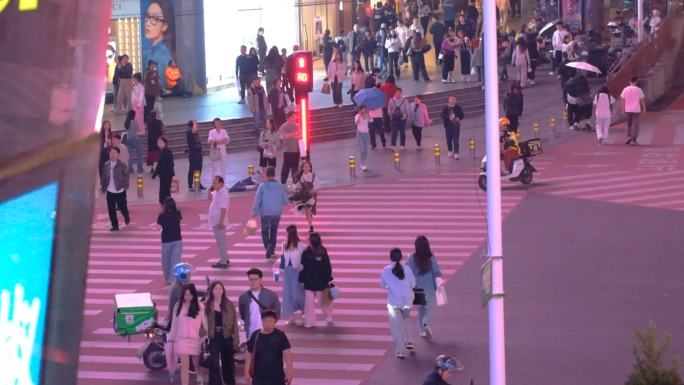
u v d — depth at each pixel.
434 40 59.41
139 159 41.00
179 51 52.72
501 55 55.59
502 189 36.38
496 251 15.16
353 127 48.50
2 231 4.89
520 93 44.75
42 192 4.97
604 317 23.05
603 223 31.58
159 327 20.50
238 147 45.47
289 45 61.88
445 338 22.00
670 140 44.44
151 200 37.00
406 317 21.00
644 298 24.36
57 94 5.03
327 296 22.92
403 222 32.62
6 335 4.85
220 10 56.59
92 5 5.16
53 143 5.00
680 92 54.12
